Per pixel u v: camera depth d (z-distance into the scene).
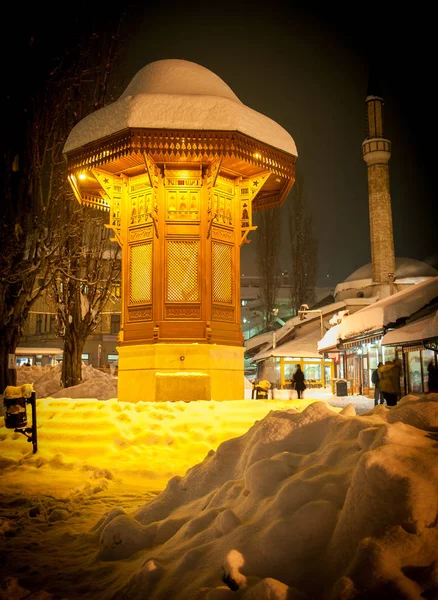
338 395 34.12
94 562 3.85
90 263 25.88
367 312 27.41
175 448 8.62
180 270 13.34
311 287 62.16
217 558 2.93
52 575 3.68
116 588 3.26
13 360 18.12
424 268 56.19
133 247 13.95
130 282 13.87
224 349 13.30
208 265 13.29
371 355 31.86
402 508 2.44
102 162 12.67
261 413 9.87
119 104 12.58
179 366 12.87
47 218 19.47
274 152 13.25
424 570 2.20
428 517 2.40
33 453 8.45
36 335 57.97
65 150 13.36
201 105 12.30
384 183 52.00
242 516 3.28
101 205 16.53
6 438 9.22
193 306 13.21
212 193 13.20
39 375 31.20
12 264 18.28
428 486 2.52
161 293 13.20
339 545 2.51
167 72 13.73
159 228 13.38
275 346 50.78
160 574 3.07
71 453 8.49
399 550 2.28
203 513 3.58
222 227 13.84
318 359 45.69
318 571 2.49
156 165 13.40
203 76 13.91
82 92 22.09
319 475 3.07
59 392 21.56
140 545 3.85
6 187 18.27
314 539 2.66
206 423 9.30
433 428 3.24
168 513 4.35
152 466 7.91
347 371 38.81
